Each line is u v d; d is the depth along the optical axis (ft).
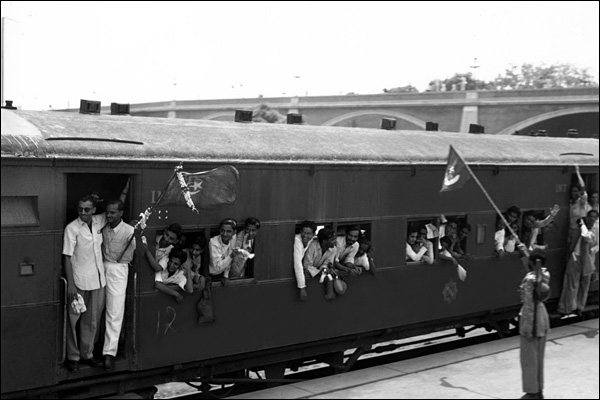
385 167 30.01
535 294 24.39
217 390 27.91
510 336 37.65
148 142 23.61
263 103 149.69
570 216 38.99
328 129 31.55
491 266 35.24
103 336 22.97
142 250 22.77
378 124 147.13
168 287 23.58
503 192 35.58
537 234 37.29
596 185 40.70
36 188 20.76
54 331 21.21
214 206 23.86
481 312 35.06
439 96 133.18
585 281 38.37
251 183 25.73
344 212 28.73
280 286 26.84
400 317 31.17
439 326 33.58
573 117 123.03
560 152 39.83
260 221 26.09
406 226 31.14
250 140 26.86
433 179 32.19
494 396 25.30
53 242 21.12
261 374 33.40
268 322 26.55
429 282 32.35
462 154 33.88
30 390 21.02
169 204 22.95
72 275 21.36
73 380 21.95
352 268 28.71
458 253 33.68
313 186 27.61
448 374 28.32
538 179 37.37
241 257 24.99
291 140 28.19
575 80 171.73
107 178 25.66
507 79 170.71
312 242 27.89
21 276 20.56
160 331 23.58
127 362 22.95
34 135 21.16
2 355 20.34
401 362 30.30
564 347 32.65
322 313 28.25
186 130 25.84
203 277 24.47
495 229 35.37
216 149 25.07
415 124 138.62
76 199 25.05
